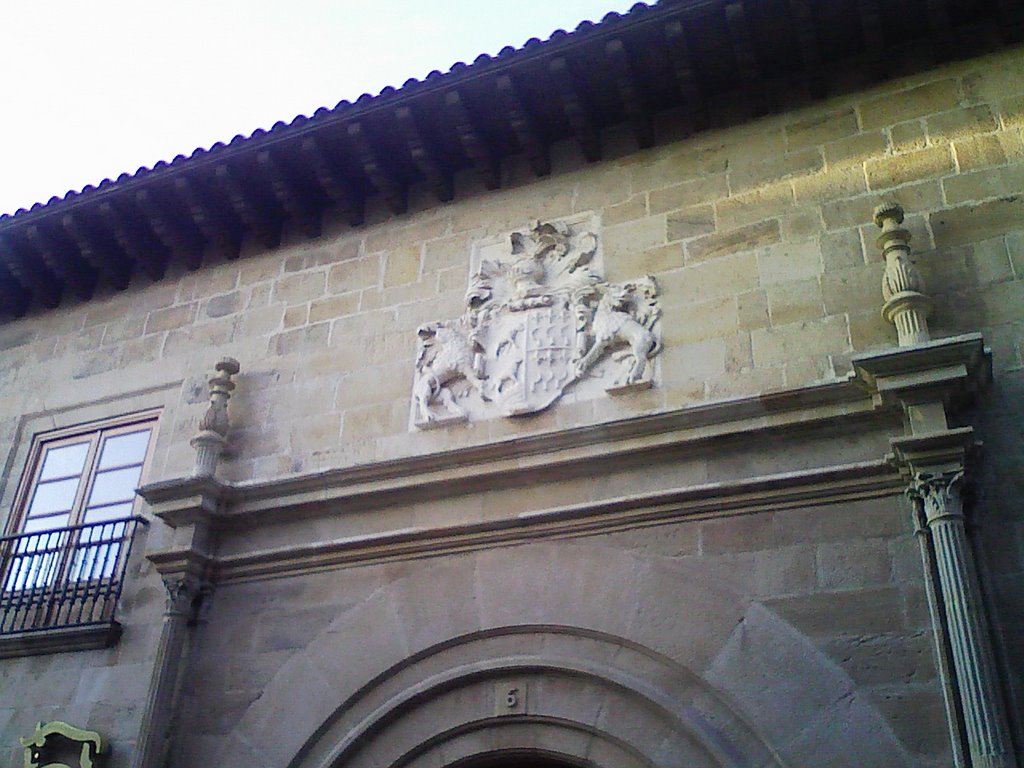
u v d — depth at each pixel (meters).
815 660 6.62
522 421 8.32
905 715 6.27
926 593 6.54
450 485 8.15
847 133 8.64
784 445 7.38
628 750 6.96
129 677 8.64
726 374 7.88
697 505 7.38
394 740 7.57
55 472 10.38
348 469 8.41
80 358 10.95
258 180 10.36
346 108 9.69
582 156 9.59
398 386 9.04
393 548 8.17
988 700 5.87
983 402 7.08
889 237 7.66
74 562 9.55
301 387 9.50
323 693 7.85
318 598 8.27
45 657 9.12
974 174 8.01
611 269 8.79
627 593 7.30
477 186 9.92
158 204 10.63
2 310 11.54
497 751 7.30
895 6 8.45
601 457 7.72
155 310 10.87
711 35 8.77
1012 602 6.37
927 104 8.48
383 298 9.66
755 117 9.07
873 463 7.01
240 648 8.31
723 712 6.74
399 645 7.80
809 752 6.37
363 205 10.40
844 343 7.68
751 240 8.44
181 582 8.51
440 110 9.58
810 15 8.48
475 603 7.72
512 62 9.09
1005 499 6.70
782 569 6.99
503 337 8.78
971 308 7.46
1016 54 8.38
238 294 10.48
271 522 8.74
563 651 7.35
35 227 10.93
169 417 10.02
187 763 7.97
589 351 8.37
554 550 7.68
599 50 8.92
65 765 8.42
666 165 9.16
